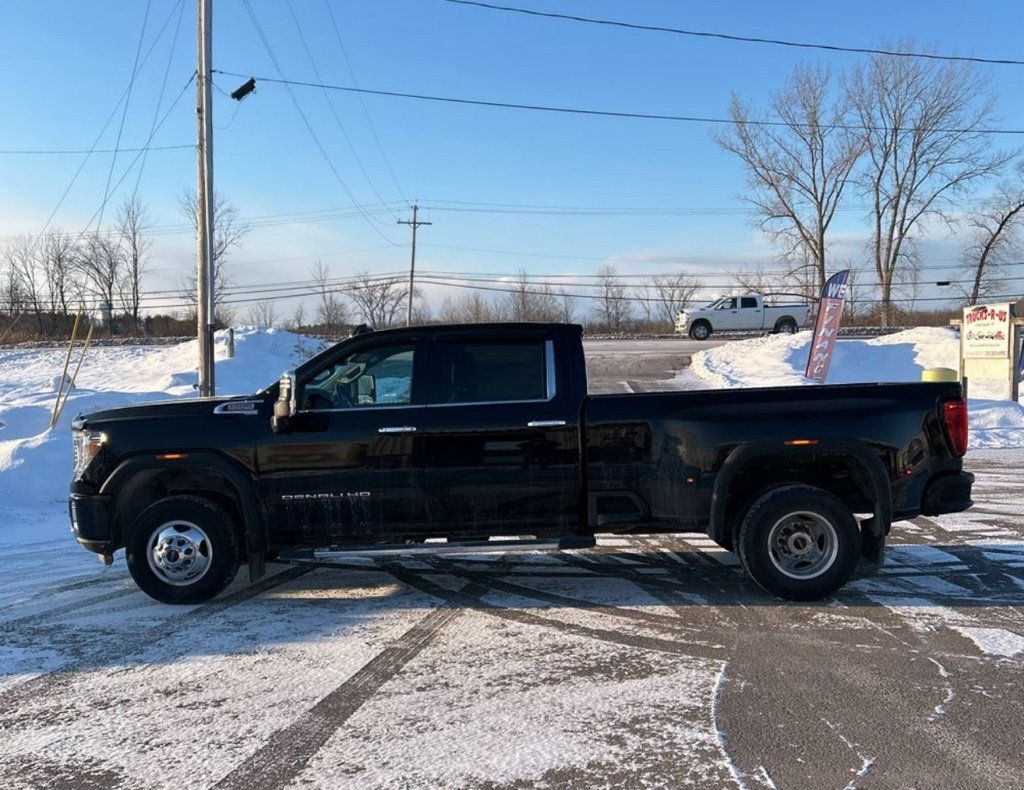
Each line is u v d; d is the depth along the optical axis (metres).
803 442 5.43
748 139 51.44
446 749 3.49
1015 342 16.81
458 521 5.64
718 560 6.79
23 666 4.57
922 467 5.54
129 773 3.33
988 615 5.20
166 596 5.65
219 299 56.94
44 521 9.04
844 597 5.61
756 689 4.08
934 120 48.91
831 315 18.48
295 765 3.37
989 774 3.21
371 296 68.31
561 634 4.97
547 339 5.70
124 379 26.16
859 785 3.14
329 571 6.61
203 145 14.53
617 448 5.57
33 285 60.47
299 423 5.56
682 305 71.81
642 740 3.55
